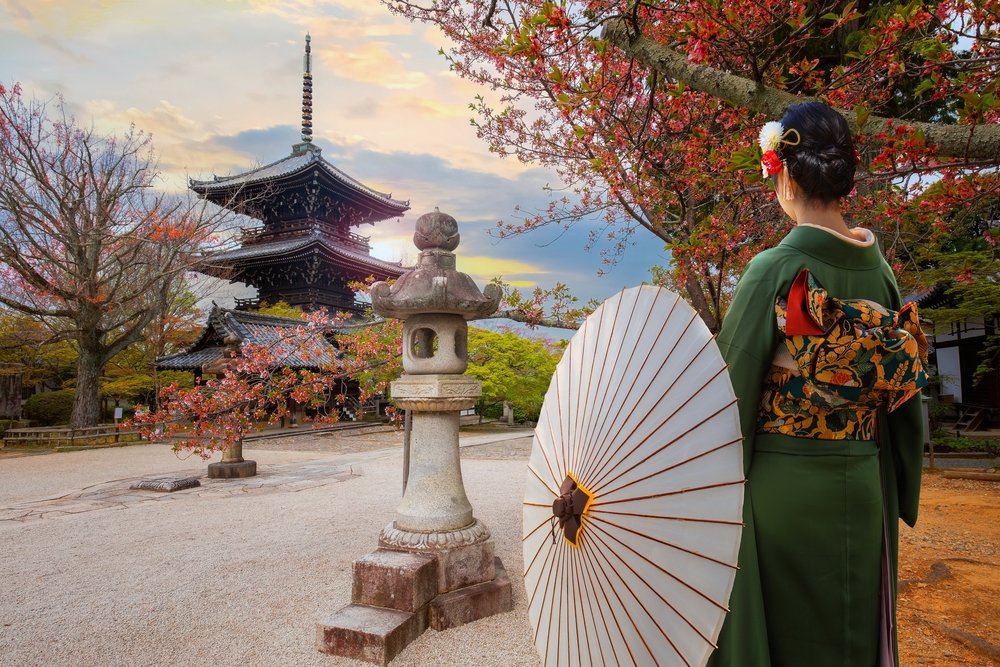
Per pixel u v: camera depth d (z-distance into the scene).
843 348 0.98
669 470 0.93
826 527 1.02
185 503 6.62
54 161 15.33
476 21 4.80
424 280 3.14
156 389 17.80
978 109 2.05
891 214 2.81
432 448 3.30
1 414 18.19
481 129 5.03
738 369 1.06
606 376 1.08
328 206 28.36
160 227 15.73
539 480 1.25
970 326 14.86
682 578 0.88
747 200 3.62
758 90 2.41
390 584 2.87
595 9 3.21
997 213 4.18
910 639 2.56
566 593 1.10
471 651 2.67
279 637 2.88
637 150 3.52
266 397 5.66
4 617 3.22
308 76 30.06
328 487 7.70
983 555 3.92
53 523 5.65
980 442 11.29
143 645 2.83
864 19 5.67
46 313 15.05
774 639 1.04
